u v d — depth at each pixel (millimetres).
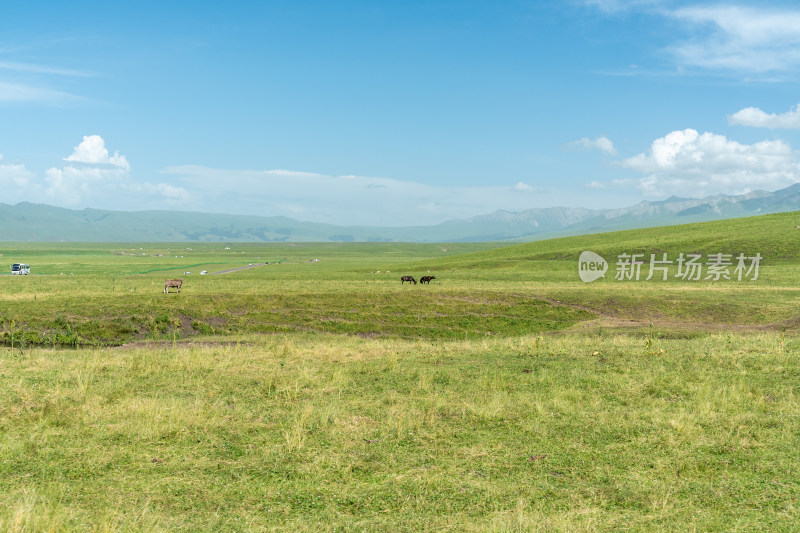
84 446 11148
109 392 15375
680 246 105875
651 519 8094
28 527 7457
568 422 12867
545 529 7695
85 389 15508
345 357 22594
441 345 27438
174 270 124500
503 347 25625
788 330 36438
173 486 9312
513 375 18266
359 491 9195
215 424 12648
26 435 11641
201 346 30234
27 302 40844
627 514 8289
